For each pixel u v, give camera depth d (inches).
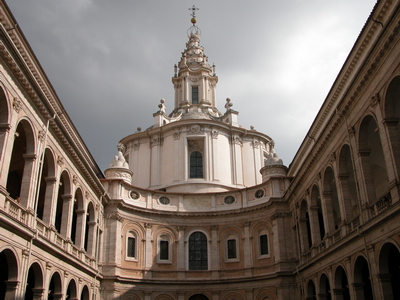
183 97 2746.1
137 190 2010.3
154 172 2330.2
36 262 1067.9
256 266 1899.6
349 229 1184.8
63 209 1349.7
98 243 1747.0
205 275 1956.2
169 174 2290.8
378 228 983.0
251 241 1957.4
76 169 1435.8
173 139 2353.6
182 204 2084.2
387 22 882.8
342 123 1203.9
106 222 1839.3
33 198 1050.7
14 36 942.4
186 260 1975.9
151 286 1863.9
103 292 1727.4
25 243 995.9
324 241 1390.3
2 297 1164.5
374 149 1275.8
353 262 1137.4
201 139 2369.6
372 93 1008.9
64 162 1316.4
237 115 2551.7
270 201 1895.9
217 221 2048.5
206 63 2920.8
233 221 2028.8
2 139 913.5
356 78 1063.0
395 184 895.1
